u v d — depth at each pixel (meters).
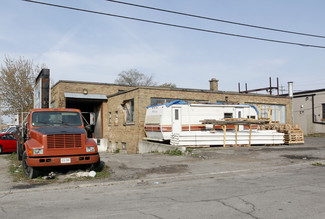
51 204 6.48
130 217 5.33
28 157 8.94
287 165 11.52
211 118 18.70
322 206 5.84
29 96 37.53
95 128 28.97
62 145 9.12
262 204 6.03
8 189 7.99
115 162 12.43
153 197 6.91
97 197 7.10
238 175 9.83
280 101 29.02
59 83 24.92
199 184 8.43
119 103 24.31
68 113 10.73
